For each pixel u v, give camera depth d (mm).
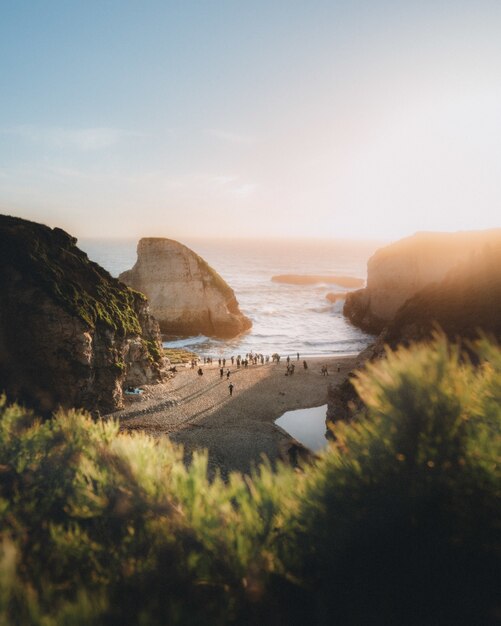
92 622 2078
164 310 77688
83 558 2672
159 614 2234
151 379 41594
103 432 4180
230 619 2350
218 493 3230
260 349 66500
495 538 2557
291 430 31500
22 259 33938
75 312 32625
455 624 2395
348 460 3152
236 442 28250
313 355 62375
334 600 2549
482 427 2951
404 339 26500
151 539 2828
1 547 2527
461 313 24953
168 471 3588
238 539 2801
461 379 3299
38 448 3967
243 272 197875
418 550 2691
